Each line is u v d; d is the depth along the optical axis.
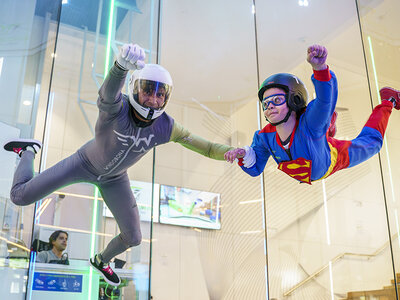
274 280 6.94
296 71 6.20
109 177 2.52
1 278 2.82
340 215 6.75
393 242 3.92
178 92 7.14
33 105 3.35
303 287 6.74
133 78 2.25
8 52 3.37
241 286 6.89
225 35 6.12
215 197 7.23
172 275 6.62
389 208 3.95
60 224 2.87
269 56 6.02
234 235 7.09
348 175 6.83
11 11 3.46
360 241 6.54
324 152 2.31
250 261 7.03
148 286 2.72
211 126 7.13
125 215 2.58
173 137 2.48
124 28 3.31
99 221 2.94
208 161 7.41
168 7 5.66
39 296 2.74
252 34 6.07
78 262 2.84
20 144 2.66
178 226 6.88
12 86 3.33
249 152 2.42
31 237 2.82
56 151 2.99
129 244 2.64
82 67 3.25
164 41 6.22
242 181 7.35
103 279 2.83
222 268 6.93
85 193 2.97
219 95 7.10
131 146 2.36
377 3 4.15
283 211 7.15
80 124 3.12
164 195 6.89
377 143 2.55
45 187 2.42
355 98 6.48
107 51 3.27
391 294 5.64
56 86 3.14
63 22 3.33
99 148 2.35
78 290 2.80
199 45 6.30
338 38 5.88
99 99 2.17
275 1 5.57
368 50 4.05
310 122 2.20
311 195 7.08
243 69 6.55
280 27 5.80
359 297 6.03
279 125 2.28
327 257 6.71
